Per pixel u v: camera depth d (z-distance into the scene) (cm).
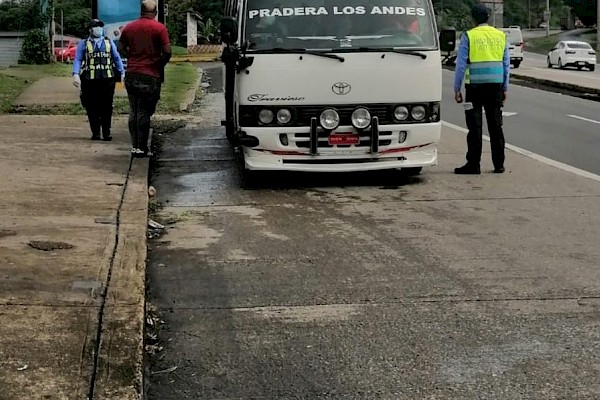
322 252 728
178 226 823
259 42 968
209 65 4409
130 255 650
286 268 680
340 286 633
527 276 655
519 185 1020
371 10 994
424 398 446
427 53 987
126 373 435
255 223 835
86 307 529
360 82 970
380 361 496
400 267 681
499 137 1096
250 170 993
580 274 660
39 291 556
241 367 488
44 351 459
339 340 528
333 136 975
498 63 1077
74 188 911
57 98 1948
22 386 417
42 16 4816
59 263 622
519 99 2330
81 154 1138
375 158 989
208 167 1158
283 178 1069
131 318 510
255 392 454
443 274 661
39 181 941
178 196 966
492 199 941
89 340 475
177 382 468
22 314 512
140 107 1121
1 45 5100
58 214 785
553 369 483
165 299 607
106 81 1254
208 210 894
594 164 1180
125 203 845
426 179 1062
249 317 569
